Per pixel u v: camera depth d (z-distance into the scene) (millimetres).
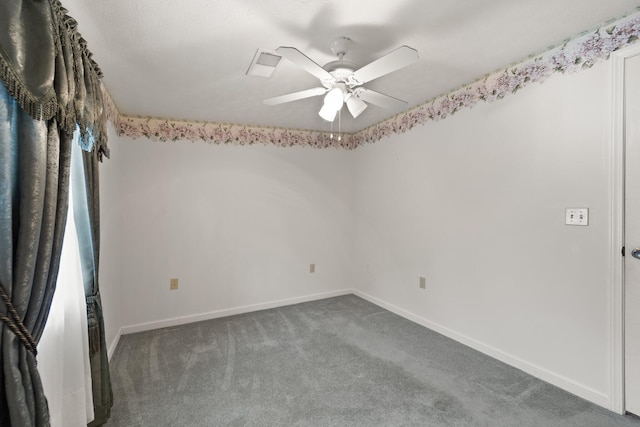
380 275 3807
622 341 1805
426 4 1568
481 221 2582
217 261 3539
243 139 3670
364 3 1542
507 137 2365
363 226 4098
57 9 1262
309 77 2363
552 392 2033
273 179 3830
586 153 1933
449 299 2895
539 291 2191
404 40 1905
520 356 2316
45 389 1352
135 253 3186
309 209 4043
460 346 2711
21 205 1084
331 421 1797
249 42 1871
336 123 3775
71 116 1312
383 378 2225
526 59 2213
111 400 1890
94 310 1784
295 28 1736
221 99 2803
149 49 1925
